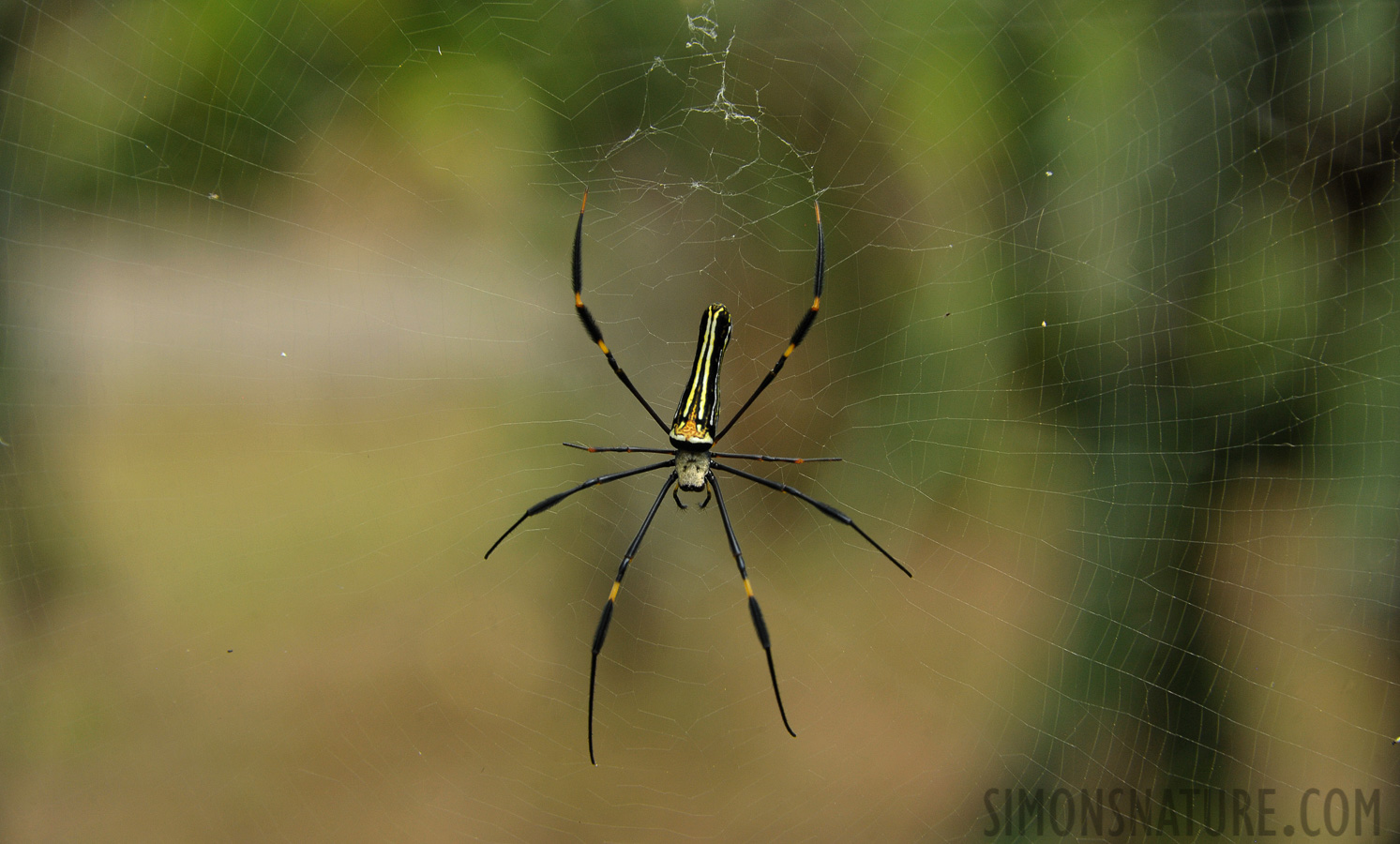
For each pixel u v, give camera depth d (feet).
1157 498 2.23
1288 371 2.19
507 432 2.37
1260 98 2.19
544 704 2.39
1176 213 2.21
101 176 2.20
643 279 2.34
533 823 2.31
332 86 2.23
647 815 2.31
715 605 2.43
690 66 2.27
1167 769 2.23
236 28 2.19
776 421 2.36
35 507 2.25
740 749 2.37
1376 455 2.19
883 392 2.31
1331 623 2.23
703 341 2.17
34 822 2.24
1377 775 2.21
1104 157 2.21
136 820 2.25
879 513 2.37
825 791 2.33
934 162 2.25
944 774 2.32
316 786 2.31
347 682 2.37
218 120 2.21
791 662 2.41
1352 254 2.17
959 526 2.34
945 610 2.36
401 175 2.28
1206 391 2.21
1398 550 2.20
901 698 2.37
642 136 2.29
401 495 2.37
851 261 2.30
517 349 2.35
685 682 2.41
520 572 2.41
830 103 2.27
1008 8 2.21
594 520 2.40
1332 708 2.23
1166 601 2.23
